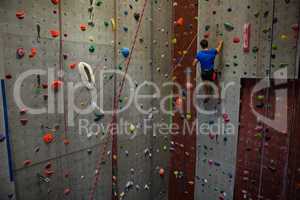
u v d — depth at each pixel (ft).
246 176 9.77
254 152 9.42
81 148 8.78
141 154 11.34
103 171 9.71
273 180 8.98
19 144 6.97
